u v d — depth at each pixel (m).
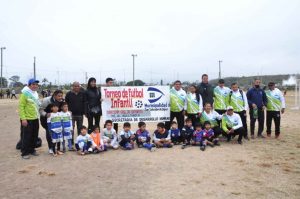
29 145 9.34
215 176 7.33
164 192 6.32
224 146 10.64
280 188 6.50
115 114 11.75
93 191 6.41
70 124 9.91
